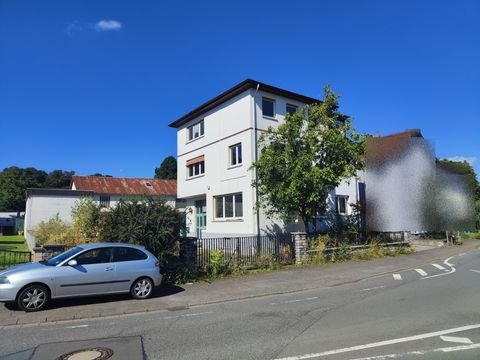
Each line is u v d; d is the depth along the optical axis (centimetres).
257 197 2064
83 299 1013
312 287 1199
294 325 732
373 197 2795
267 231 2142
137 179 4988
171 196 4744
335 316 797
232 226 2262
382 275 1447
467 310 817
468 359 523
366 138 1962
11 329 750
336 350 570
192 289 1160
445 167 3347
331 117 1994
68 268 930
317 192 1797
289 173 1866
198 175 2630
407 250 2261
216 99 2394
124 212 1227
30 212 3447
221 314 852
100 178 4747
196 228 2762
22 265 969
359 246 2006
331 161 1883
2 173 7531
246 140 2189
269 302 986
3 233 5453
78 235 1423
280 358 543
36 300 888
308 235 1903
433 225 2961
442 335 636
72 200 3594
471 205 3136
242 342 627
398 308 852
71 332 717
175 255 1256
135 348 606
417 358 530
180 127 2900
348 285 1241
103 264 976
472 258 2014
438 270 1543
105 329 735
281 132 1917
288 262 1683
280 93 2283
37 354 587
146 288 1027
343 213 2634
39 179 8838
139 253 1041
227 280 1312
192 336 671
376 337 632
